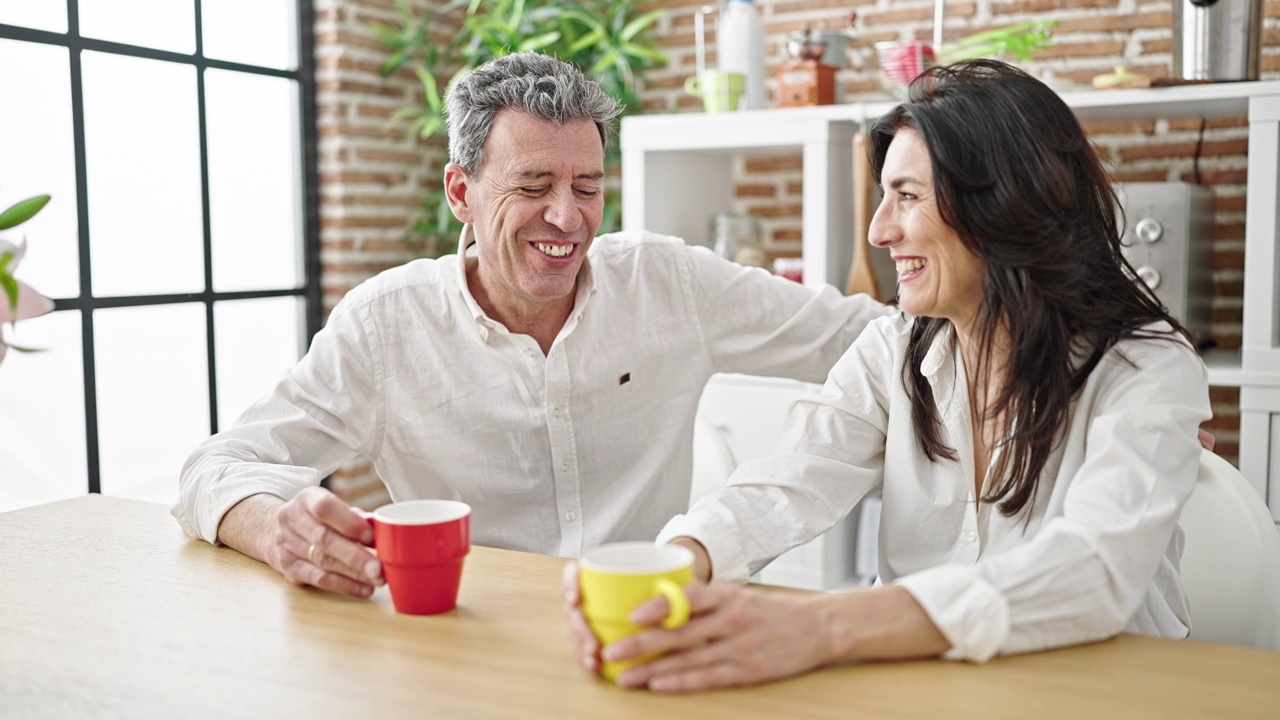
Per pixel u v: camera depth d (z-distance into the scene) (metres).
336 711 0.93
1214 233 2.87
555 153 1.59
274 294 3.55
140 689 0.98
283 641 1.09
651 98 3.74
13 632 1.12
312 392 1.68
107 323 3.08
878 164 1.37
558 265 1.65
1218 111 2.66
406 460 1.78
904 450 1.40
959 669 0.99
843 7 3.37
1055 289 1.23
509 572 1.29
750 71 3.07
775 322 1.83
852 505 1.40
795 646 0.98
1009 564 1.03
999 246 1.23
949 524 1.38
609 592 0.96
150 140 3.18
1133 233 2.53
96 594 1.23
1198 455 1.16
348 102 3.61
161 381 3.25
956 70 1.31
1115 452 1.13
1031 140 1.23
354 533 1.20
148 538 1.45
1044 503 1.30
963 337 1.36
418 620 1.14
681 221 3.30
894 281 3.03
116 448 3.14
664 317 1.82
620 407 1.79
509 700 0.94
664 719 0.90
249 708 0.94
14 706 0.95
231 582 1.27
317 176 3.64
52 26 2.89
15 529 1.50
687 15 3.64
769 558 1.26
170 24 3.21
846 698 0.94
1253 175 2.33
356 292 1.78
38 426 2.93
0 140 2.79
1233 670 0.99
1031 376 1.25
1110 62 3.05
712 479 1.85
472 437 1.75
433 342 1.74
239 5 3.41
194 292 3.32
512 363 1.73
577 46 3.52
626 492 1.80
